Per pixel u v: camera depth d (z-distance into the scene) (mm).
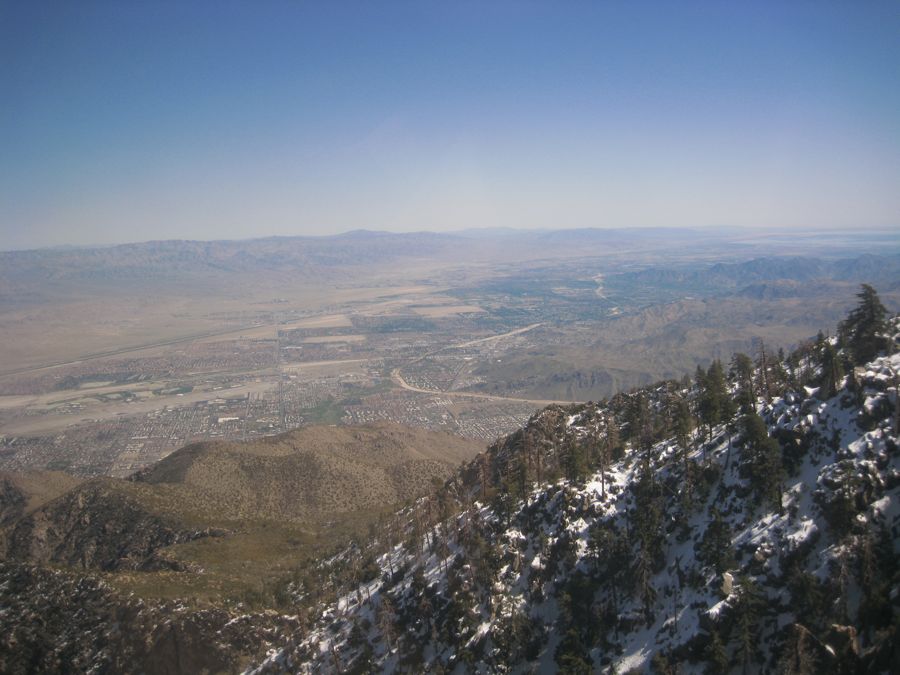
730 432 96875
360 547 127562
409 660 89750
